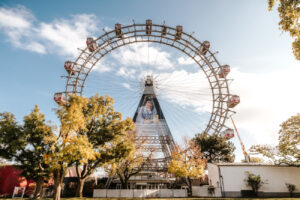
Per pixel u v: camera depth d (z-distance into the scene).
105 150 25.97
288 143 29.03
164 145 39.00
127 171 34.22
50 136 20.78
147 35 44.16
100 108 24.70
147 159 36.81
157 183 40.03
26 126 23.75
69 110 18.88
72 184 37.97
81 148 17.88
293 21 9.95
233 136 38.22
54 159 18.62
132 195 29.16
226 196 28.66
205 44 42.75
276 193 28.53
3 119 23.47
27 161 24.62
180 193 29.73
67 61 40.31
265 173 29.86
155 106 42.28
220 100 41.91
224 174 30.00
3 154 23.81
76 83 40.31
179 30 42.91
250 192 28.66
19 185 36.88
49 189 33.75
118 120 25.97
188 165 31.12
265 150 30.84
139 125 40.19
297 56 10.51
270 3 10.51
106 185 36.25
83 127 20.03
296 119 28.94
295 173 29.72
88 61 42.50
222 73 42.22
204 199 23.92
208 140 48.06
